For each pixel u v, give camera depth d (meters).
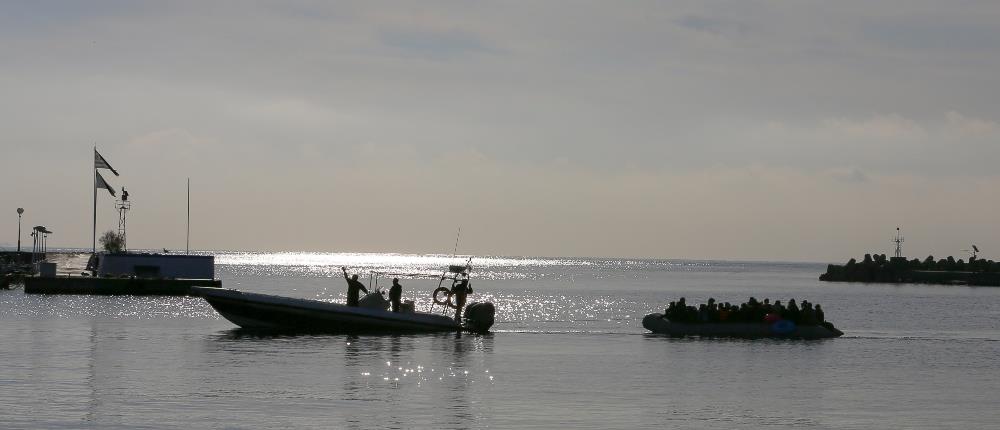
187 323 78.69
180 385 45.12
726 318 74.38
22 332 69.31
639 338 71.19
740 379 50.06
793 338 73.00
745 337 73.06
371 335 68.31
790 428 38.03
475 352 59.75
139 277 126.81
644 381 48.84
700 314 74.88
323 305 68.69
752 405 42.56
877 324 97.94
